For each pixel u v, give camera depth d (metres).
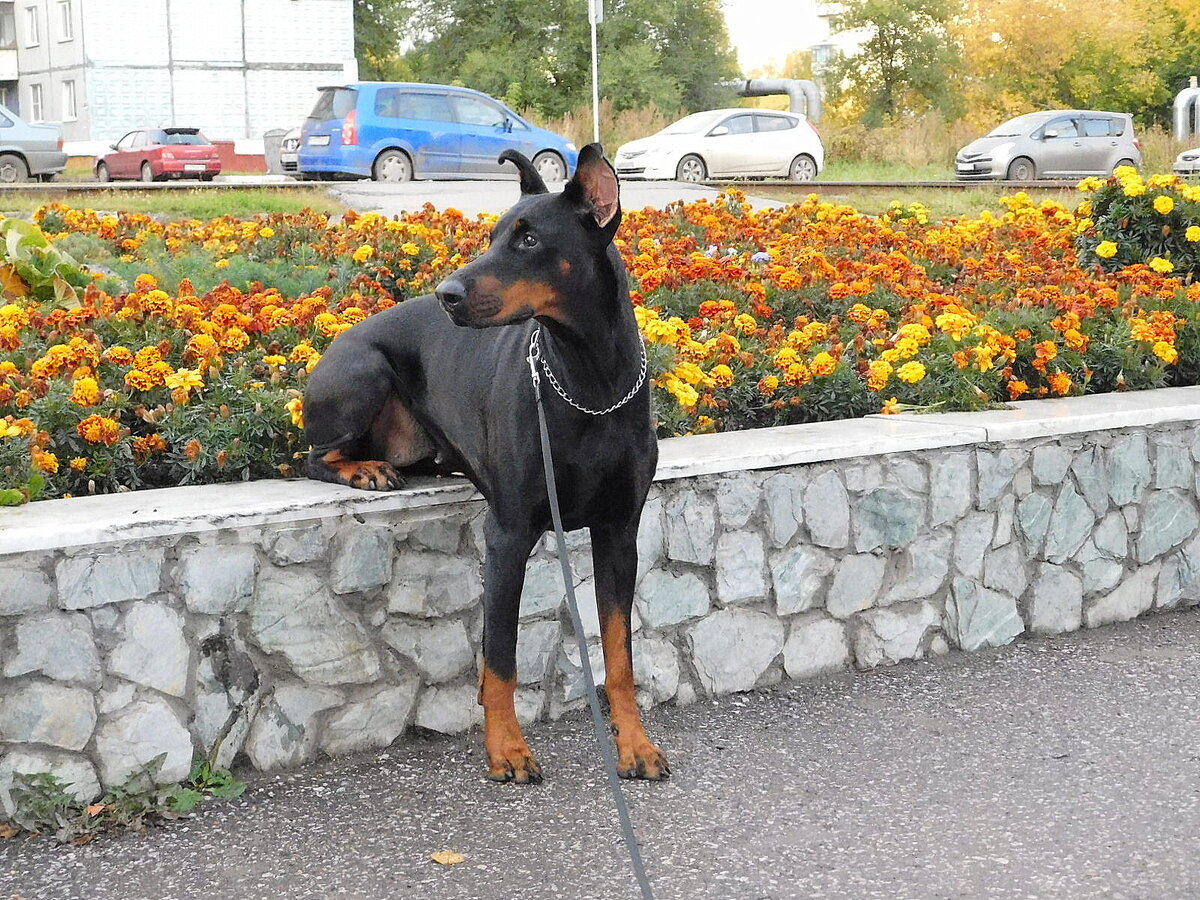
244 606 3.94
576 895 3.26
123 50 38.66
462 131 21.92
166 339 5.32
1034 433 5.29
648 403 3.79
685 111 47.06
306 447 4.84
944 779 3.99
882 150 34.56
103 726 3.73
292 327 5.64
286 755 4.05
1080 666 5.07
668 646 4.62
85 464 4.63
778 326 6.45
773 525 4.79
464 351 4.07
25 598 3.60
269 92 40.56
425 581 4.27
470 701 4.38
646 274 6.63
